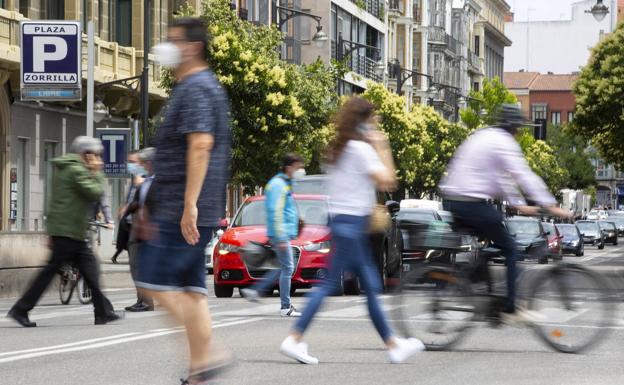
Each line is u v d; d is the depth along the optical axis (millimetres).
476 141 20156
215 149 13633
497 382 16703
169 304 13781
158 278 13695
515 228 68938
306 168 80812
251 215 38188
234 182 71000
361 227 18391
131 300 37156
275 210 27266
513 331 23781
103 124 70125
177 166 13562
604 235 147125
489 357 19625
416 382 16625
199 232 13562
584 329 20328
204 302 13898
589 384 16594
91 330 24750
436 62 177750
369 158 18312
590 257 99500
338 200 18422
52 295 39688
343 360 19125
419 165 119312
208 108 13492
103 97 64312
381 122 111875
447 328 20391
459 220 20172
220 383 16375
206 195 13562
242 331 24172
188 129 13438
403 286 20422
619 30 97125
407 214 51594
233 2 93688
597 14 96625
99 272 26359
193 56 13703
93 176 25672
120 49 67312
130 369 17969
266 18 103062
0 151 58000
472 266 20297
